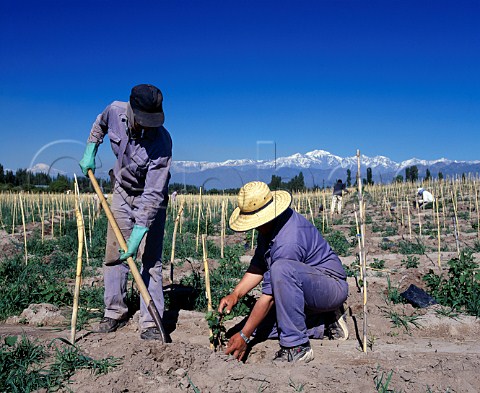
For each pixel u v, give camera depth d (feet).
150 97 14.38
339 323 16.19
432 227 59.72
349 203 102.89
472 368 12.91
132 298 20.75
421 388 11.93
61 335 15.78
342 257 38.88
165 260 34.45
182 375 12.51
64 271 30.32
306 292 14.25
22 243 42.32
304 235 14.34
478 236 49.73
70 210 75.51
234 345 14.21
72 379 12.40
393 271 29.37
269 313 16.02
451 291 20.68
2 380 12.40
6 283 25.05
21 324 18.79
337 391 11.85
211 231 52.70
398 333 17.49
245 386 12.04
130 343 13.92
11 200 80.89
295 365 13.30
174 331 17.46
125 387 12.01
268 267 14.71
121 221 16.40
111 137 15.70
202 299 21.50
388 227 61.05
